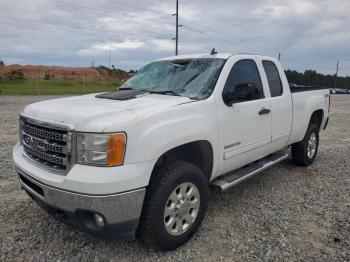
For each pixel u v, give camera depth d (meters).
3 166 5.91
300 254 3.28
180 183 3.23
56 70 59.72
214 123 3.67
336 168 6.30
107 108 3.15
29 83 41.88
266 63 4.89
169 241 3.22
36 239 3.49
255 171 4.49
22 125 3.51
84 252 3.28
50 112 3.13
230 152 3.98
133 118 2.90
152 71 4.71
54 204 2.95
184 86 4.03
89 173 2.74
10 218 3.95
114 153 2.77
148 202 3.03
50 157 3.04
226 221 3.98
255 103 4.36
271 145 4.89
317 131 6.47
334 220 4.04
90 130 2.76
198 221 3.52
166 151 3.10
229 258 3.21
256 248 3.38
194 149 3.65
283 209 4.35
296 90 5.70
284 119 5.09
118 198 2.78
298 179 5.61
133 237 3.04
